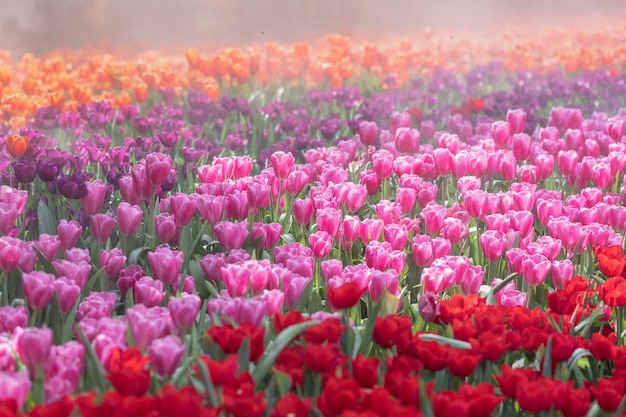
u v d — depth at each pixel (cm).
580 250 454
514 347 308
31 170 512
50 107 827
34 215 501
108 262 392
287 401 244
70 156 617
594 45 1839
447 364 291
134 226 435
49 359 269
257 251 454
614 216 498
